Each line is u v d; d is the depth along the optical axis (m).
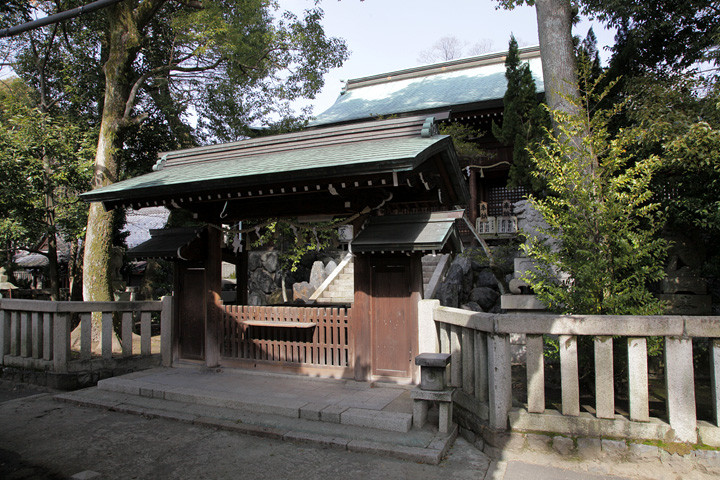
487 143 15.68
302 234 6.89
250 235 7.71
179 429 5.04
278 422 4.98
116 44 10.89
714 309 7.79
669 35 9.23
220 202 7.21
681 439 3.77
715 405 3.78
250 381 6.40
